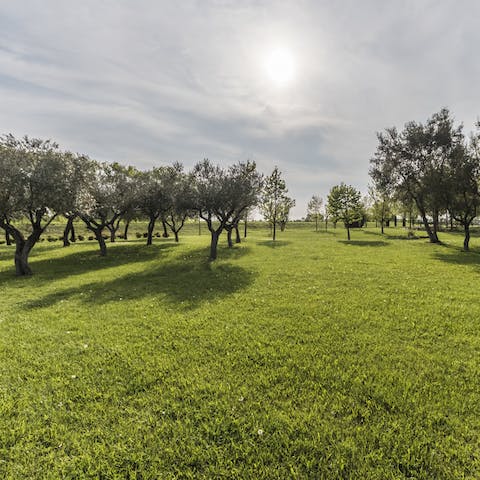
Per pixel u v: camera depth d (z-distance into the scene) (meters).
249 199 23.38
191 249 29.80
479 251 25.56
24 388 5.41
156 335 7.91
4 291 13.87
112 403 4.94
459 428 4.16
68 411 4.75
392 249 27.89
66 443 4.08
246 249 29.30
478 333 7.55
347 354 6.57
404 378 5.48
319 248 29.48
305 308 9.93
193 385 5.40
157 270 18.91
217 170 23.41
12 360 6.52
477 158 23.86
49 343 7.43
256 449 3.89
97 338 7.75
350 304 10.28
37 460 3.80
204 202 22.38
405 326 8.13
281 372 5.82
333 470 3.56
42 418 4.58
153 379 5.62
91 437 4.19
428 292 11.67
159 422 4.43
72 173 19.64
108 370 6.04
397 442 3.93
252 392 5.18
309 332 7.93
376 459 3.69
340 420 4.42
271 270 17.36
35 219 20.77
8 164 16.27
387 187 35.03
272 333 7.88
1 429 4.33
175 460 3.76
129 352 6.86
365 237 46.34
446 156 30.33
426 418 4.39
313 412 4.58
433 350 6.66
